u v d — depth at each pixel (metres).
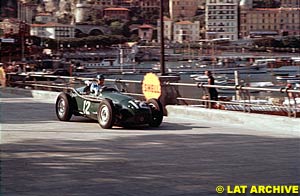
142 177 12.76
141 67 158.38
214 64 164.50
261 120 22.88
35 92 41.69
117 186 11.84
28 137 19.66
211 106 27.97
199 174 13.15
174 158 15.35
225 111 25.02
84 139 19.19
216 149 17.00
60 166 14.00
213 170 13.64
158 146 17.64
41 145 17.70
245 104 25.12
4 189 11.47
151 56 180.88
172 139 19.27
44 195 11.01
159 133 20.94
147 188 11.68
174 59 183.25
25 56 103.88
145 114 22.08
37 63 110.00
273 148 17.23
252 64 166.38
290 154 16.06
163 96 27.92
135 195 11.09
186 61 184.00
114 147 17.36
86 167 13.91
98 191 11.37
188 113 26.56
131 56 175.88
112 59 176.38
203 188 11.73
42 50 159.88
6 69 53.66
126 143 18.27
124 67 156.38
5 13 114.12
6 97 41.81
